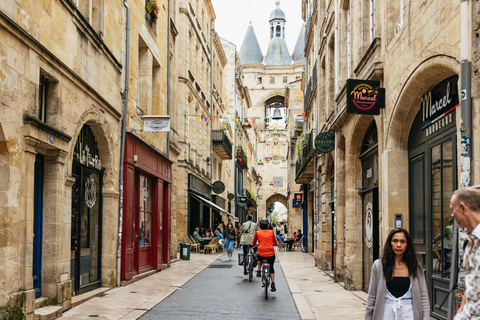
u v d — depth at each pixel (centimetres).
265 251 1097
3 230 663
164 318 812
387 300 429
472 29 544
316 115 1950
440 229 729
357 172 1262
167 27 1847
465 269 313
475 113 536
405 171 875
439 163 732
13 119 676
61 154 830
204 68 3016
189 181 2464
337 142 1409
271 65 8512
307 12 2477
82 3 1009
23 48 704
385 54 904
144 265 1459
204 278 1416
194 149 2634
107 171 1156
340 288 1248
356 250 1230
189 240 2438
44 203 821
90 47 1003
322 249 1705
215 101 3497
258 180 7125
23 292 691
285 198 7856
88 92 970
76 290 980
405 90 782
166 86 1834
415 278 426
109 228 1157
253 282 1333
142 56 1525
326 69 1680
